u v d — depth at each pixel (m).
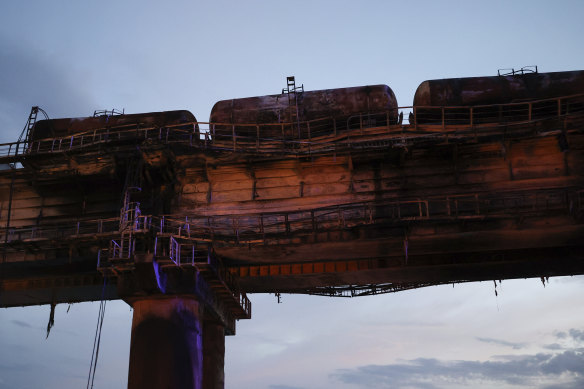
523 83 31.73
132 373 31.53
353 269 34.84
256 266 35.88
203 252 32.50
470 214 30.08
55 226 33.31
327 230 30.66
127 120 34.09
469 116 31.58
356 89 32.94
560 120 29.23
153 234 30.89
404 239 30.62
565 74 31.83
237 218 31.69
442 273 35.84
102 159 32.38
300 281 37.03
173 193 32.72
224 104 33.84
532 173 30.39
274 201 31.92
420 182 31.14
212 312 35.75
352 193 31.45
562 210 29.48
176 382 31.16
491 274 36.41
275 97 33.66
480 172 30.80
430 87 32.00
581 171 30.06
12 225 33.97
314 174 32.03
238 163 32.12
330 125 32.53
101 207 33.72
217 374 37.47
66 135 34.25
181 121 33.75
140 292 31.98
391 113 32.47
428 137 29.91
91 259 33.50
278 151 30.84
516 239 31.33
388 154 30.97
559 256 33.34
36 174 33.28
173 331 31.75
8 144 32.50
